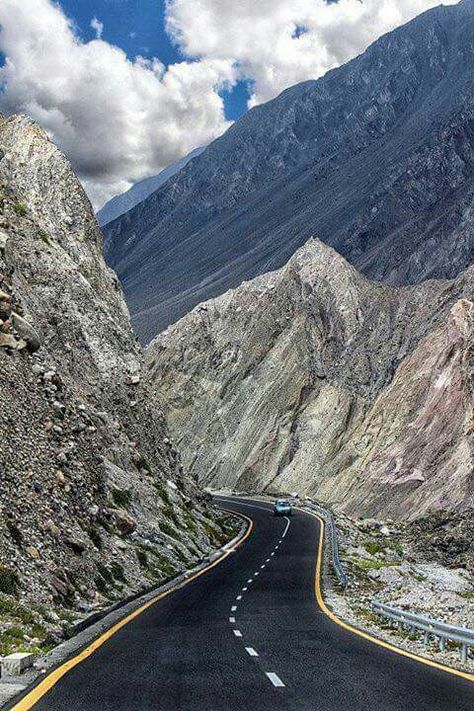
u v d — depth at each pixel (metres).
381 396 77.19
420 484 61.75
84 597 22.42
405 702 10.43
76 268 45.25
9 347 29.41
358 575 37.06
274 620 21.78
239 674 12.98
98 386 41.38
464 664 14.71
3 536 20.02
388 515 61.47
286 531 56.34
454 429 62.78
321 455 81.00
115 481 35.41
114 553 28.17
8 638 15.16
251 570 37.31
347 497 68.94
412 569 39.88
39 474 24.73
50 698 10.79
